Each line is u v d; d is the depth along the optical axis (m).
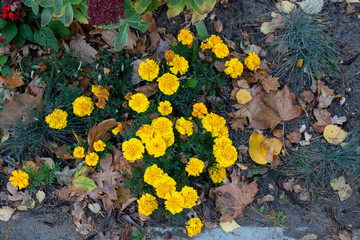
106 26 0.79
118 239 0.81
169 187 0.70
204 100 0.89
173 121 0.80
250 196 0.84
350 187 0.87
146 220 0.82
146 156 0.77
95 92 0.79
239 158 0.89
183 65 0.81
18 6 0.79
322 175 0.88
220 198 0.83
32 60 0.90
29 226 0.81
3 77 0.86
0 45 0.82
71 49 0.87
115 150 0.85
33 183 0.81
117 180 0.83
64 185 0.83
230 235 0.83
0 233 0.80
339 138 0.90
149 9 0.85
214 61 0.88
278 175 0.88
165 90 0.77
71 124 0.85
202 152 0.77
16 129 0.84
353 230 0.84
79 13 0.82
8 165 0.84
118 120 0.86
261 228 0.84
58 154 0.82
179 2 0.75
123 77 0.86
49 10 0.77
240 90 0.90
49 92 0.86
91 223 0.82
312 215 0.85
